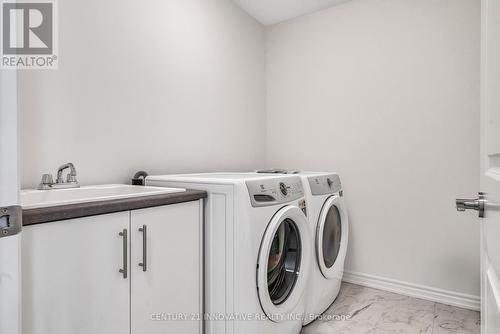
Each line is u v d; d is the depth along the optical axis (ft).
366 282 8.04
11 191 1.77
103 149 5.56
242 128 9.00
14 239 1.80
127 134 5.96
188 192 4.60
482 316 2.59
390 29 7.64
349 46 8.30
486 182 2.21
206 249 4.88
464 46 6.72
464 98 6.73
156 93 6.51
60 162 4.96
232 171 8.62
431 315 6.42
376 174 7.89
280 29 9.66
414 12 7.31
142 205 3.84
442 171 7.01
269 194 4.87
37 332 2.88
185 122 7.20
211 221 4.81
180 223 4.43
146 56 6.30
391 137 7.66
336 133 8.54
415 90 7.32
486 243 2.21
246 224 4.42
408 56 7.40
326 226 6.62
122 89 5.87
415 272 7.37
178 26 7.00
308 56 9.06
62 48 4.98
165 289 4.21
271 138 9.84
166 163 6.74
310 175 6.33
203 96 7.68
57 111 4.92
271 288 5.14
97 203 3.38
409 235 7.45
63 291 3.07
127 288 3.70
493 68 1.92
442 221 7.02
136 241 3.82
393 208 7.66
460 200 2.40
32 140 4.64
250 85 9.30
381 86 7.79
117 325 3.58
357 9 8.16
